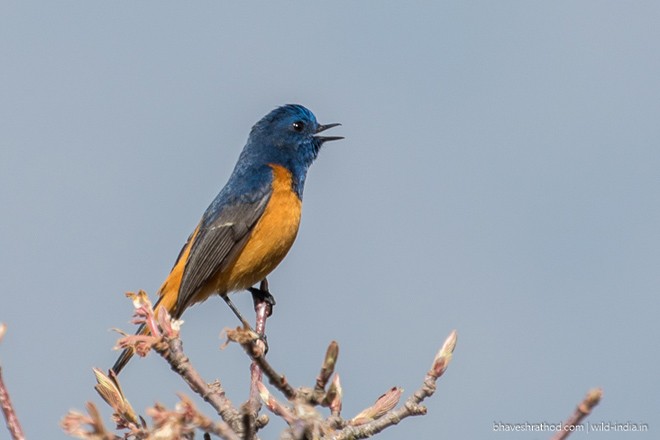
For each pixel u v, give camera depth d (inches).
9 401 291.7
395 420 386.9
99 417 301.3
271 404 361.7
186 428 291.6
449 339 394.3
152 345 369.7
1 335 288.7
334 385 361.1
